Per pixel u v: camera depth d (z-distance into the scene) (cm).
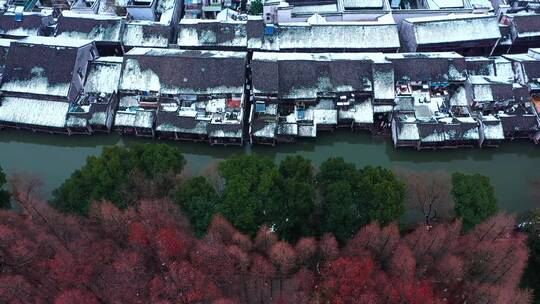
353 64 7969
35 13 9112
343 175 6012
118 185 6000
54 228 5756
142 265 5509
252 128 7600
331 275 5372
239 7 9706
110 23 8756
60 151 7981
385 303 5141
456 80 8075
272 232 5772
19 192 6325
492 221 5734
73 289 5191
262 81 7744
